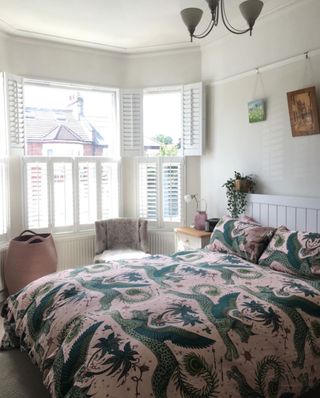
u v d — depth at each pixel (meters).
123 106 4.70
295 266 2.60
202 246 3.85
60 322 1.99
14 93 4.01
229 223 3.35
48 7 3.40
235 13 3.55
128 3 3.32
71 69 4.41
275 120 3.50
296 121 3.23
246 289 2.24
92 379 1.49
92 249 4.57
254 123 3.75
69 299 2.15
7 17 3.63
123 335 1.68
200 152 4.41
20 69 4.12
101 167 4.65
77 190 4.49
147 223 4.60
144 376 1.49
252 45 3.73
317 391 2.08
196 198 4.65
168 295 2.13
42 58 4.23
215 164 4.35
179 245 4.22
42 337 2.02
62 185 4.39
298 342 1.90
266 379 1.72
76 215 4.50
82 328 1.80
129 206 4.81
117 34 4.09
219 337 1.72
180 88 4.54
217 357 1.65
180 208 4.67
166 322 1.78
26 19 3.67
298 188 3.29
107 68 4.61
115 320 1.80
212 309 1.94
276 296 2.13
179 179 4.65
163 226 4.74
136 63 4.68
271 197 3.46
